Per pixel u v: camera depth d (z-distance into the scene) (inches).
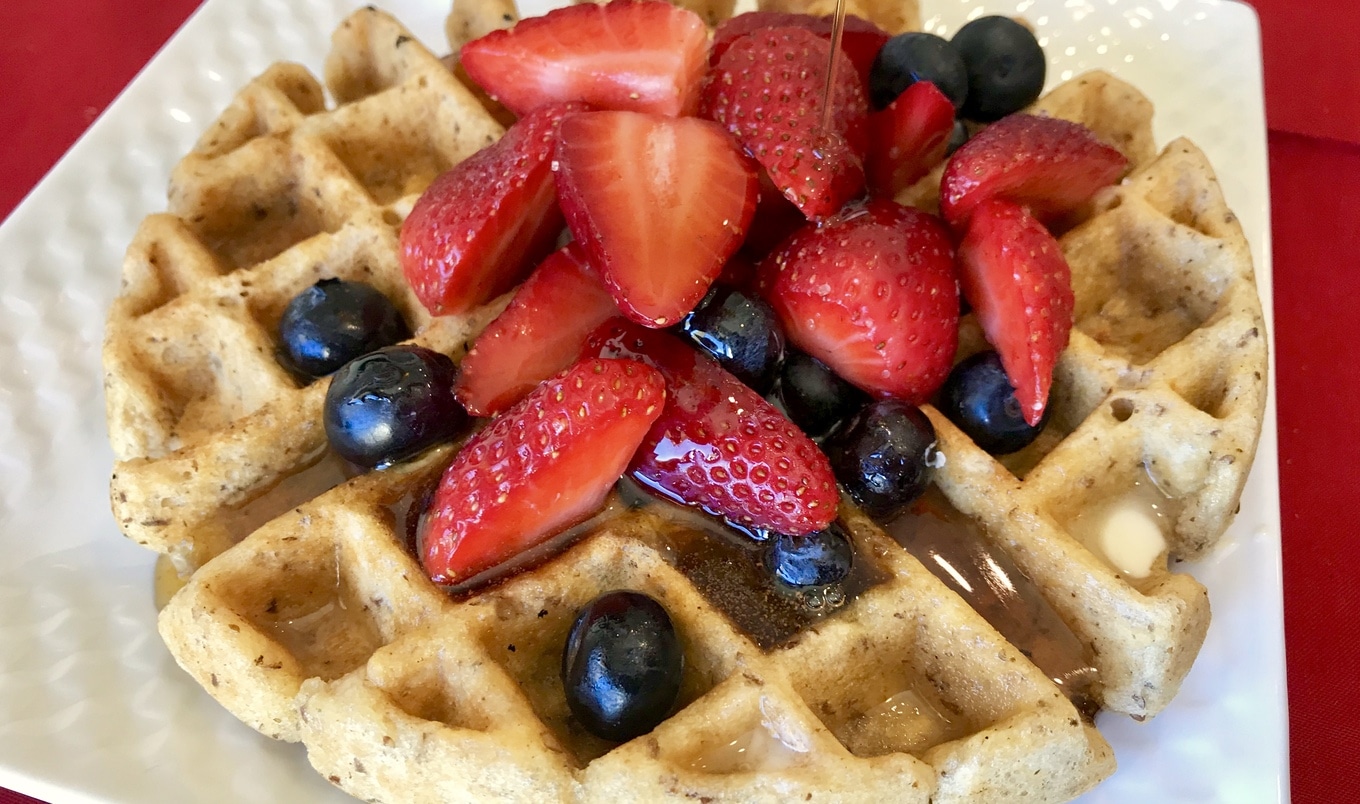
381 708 7.8
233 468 8.9
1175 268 9.7
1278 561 9.2
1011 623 8.7
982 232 9.0
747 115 9.2
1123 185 10.0
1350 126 12.6
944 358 9.0
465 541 8.3
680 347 8.7
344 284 9.3
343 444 8.7
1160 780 8.6
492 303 9.4
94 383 9.9
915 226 9.0
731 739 8.0
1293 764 9.9
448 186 9.2
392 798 8.0
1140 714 8.6
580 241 8.9
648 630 8.0
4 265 10.1
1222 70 11.5
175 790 8.3
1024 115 9.5
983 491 8.8
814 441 9.0
